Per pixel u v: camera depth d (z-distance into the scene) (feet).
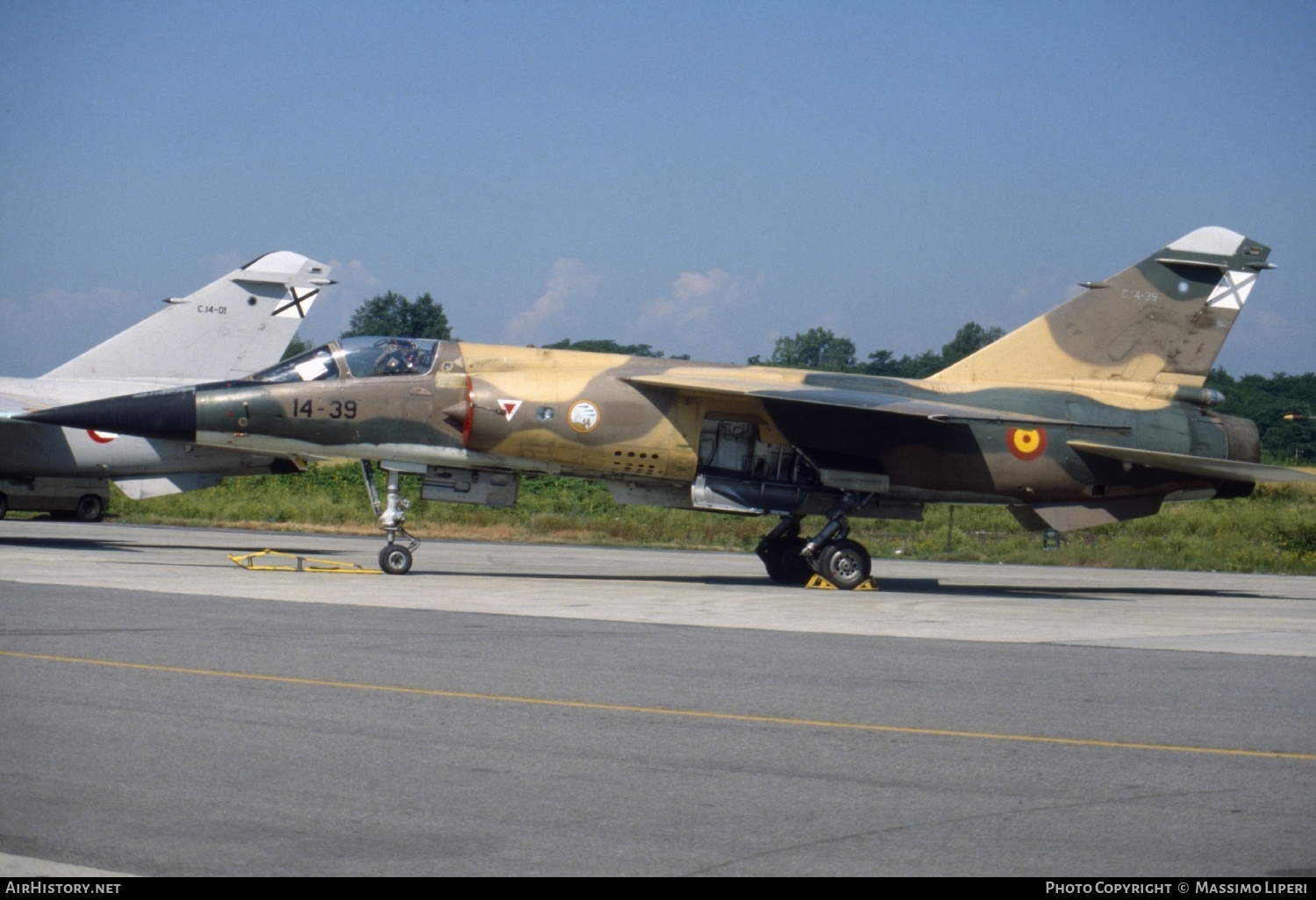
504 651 32.58
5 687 25.34
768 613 45.14
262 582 50.39
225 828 16.67
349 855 15.70
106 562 59.11
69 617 36.50
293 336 82.79
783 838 16.87
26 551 65.82
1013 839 17.07
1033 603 54.60
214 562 61.93
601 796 18.60
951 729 24.08
